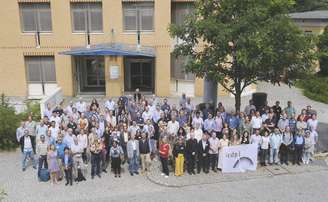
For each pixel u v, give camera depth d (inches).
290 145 624.1
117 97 1079.0
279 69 663.1
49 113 709.9
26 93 1099.9
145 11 1049.5
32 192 539.2
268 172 601.0
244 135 609.9
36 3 1045.2
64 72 1079.0
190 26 668.7
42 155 578.9
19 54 1072.2
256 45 607.8
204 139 594.9
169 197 522.6
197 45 776.9
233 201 509.0
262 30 620.4
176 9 1067.9
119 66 1066.7
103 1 1035.3
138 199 517.3
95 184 563.8
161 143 586.9
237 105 709.3
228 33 617.9
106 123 664.4
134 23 1056.8
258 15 620.1
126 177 587.5
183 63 1079.6
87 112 713.0
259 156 625.9
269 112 682.8
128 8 1048.2
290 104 716.0
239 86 698.8
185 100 795.4
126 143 618.5
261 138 613.9
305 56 660.1
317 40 678.5
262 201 508.4
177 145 583.8
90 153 589.3
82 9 1048.8
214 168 603.8
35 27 1060.5
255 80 695.1
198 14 677.9
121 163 603.8
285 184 560.1
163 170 589.0
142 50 1029.2
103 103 1015.6
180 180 573.0
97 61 1119.6
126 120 677.9
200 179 577.0
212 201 510.0
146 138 594.6
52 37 1059.3
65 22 1048.8
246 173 597.9
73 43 1062.4
